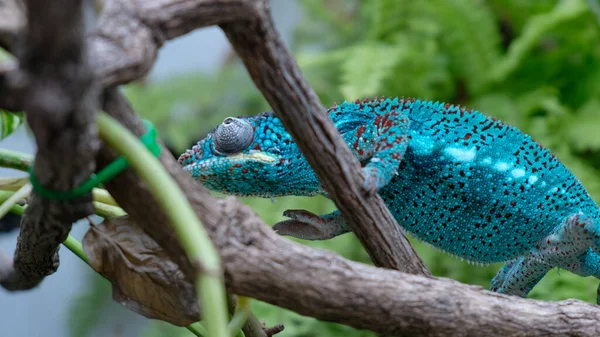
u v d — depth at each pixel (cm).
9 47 43
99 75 41
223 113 90
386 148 53
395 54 78
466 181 57
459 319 47
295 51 94
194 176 56
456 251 59
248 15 45
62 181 42
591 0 78
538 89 82
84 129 37
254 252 45
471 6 82
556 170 59
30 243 47
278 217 74
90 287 93
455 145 57
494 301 48
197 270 37
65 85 34
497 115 81
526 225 58
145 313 47
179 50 112
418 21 82
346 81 74
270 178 56
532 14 86
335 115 56
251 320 51
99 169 45
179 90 89
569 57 85
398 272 47
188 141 90
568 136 79
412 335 47
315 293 46
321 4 93
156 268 47
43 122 36
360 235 51
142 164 39
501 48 89
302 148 48
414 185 57
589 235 57
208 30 114
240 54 46
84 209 44
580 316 50
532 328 49
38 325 105
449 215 58
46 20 32
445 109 58
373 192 50
